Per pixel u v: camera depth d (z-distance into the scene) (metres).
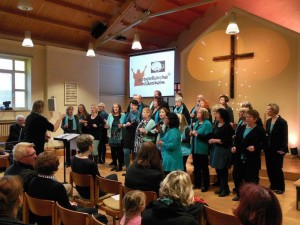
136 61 9.05
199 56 7.86
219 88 7.54
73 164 3.17
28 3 4.62
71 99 8.42
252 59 7.05
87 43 8.64
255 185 1.13
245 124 3.98
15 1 6.53
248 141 3.82
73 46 8.54
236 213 1.10
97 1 7.17
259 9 7.86
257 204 1.04
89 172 3.05
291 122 6.54
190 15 8.80
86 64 8.82
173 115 3.90
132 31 8.84
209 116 4.62
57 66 8.09
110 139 5.76
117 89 10.11
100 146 6.46
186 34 9.38
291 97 6.54
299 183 3.76
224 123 4.17
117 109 5.75
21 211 2.57
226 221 2.01
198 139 4.46
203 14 8.89
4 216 1.41
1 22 6.95
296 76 6.47
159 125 4.48
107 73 9.73
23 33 7.46
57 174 5.57
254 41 7.04
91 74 8.96
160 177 2.54
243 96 7.20
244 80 7.18
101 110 6.37
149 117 4.83
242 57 7.14
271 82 6.81
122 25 8.34
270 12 7.70
